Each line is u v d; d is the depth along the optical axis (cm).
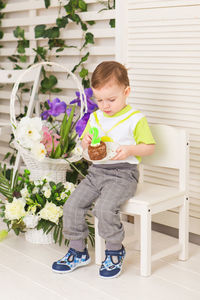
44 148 205
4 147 313
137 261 198
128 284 175
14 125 214
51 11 278
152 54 221
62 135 217
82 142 193
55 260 197
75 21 256
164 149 197
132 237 211
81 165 254
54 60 279
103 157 181
